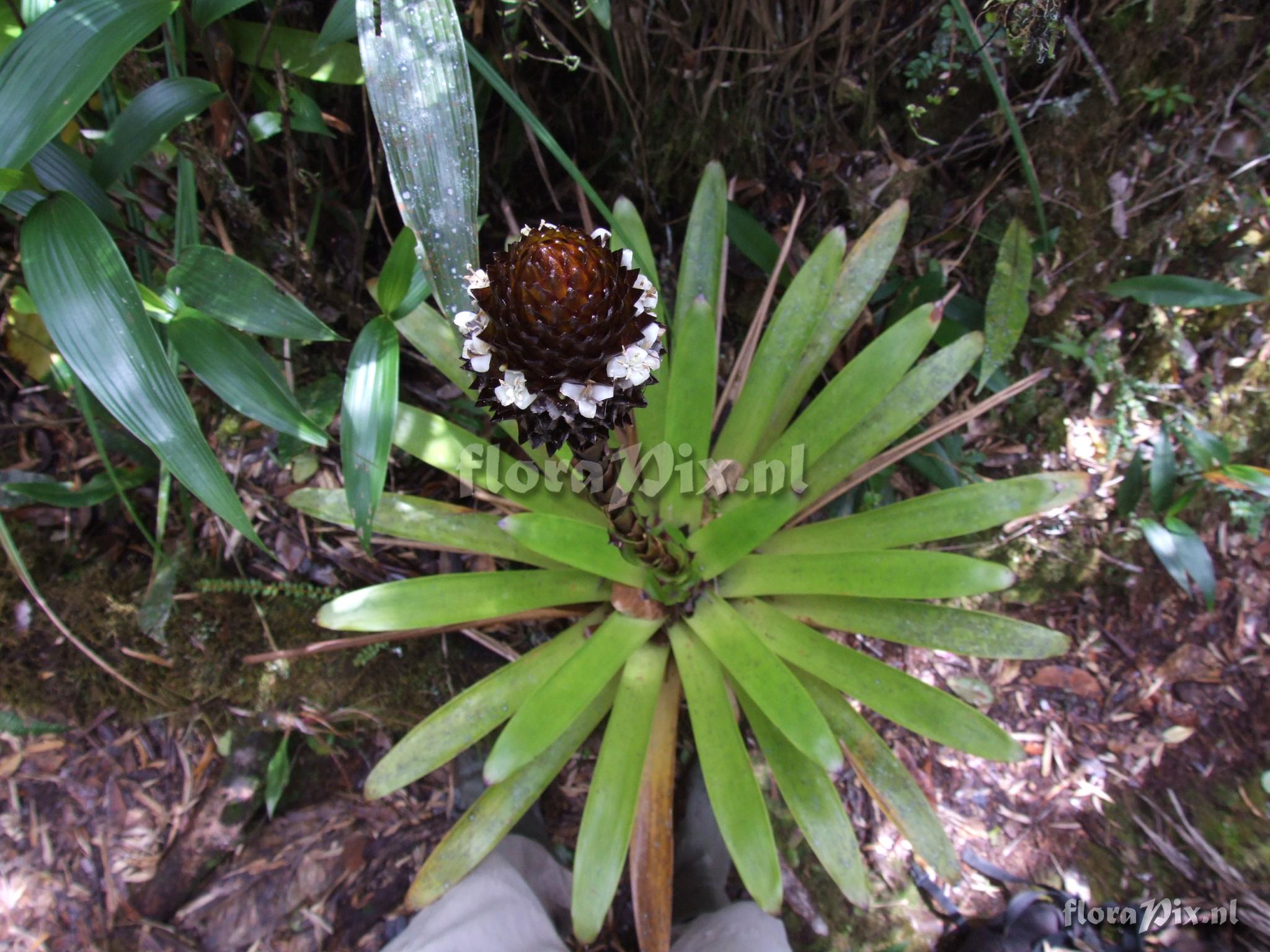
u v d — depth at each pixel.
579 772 3.42
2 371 3.12
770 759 2.57
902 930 3.17
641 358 1.39
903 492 3.51
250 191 2.94
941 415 3.44
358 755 3.29
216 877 3.05
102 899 2.95
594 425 1.46
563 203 3.50
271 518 3.18
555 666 2.69
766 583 2.58
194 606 3.07
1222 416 3.36
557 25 3.03
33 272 1.75
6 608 2.95
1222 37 3.00
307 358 3.17
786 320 2.66
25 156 1.67
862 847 3.30
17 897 2.90
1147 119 3.22
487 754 3.30
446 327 2.63
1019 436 3.51
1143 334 3.39
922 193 3.43
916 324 2.51
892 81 3.28
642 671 2.63
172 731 3.12
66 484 2.95
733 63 3.10
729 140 3.28
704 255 2.76
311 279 2.95
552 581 2.71
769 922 2.69
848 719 2.63
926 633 2.59
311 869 3.10
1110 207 3.28
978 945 3.04
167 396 1.78
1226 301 3.08
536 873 3.04
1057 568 3.48
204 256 2.14
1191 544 3.20
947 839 2.49
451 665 3.26
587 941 2.29
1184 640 3.45
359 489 2.20
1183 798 3.29
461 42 1.89
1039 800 3.35
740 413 2.73
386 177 3.16
